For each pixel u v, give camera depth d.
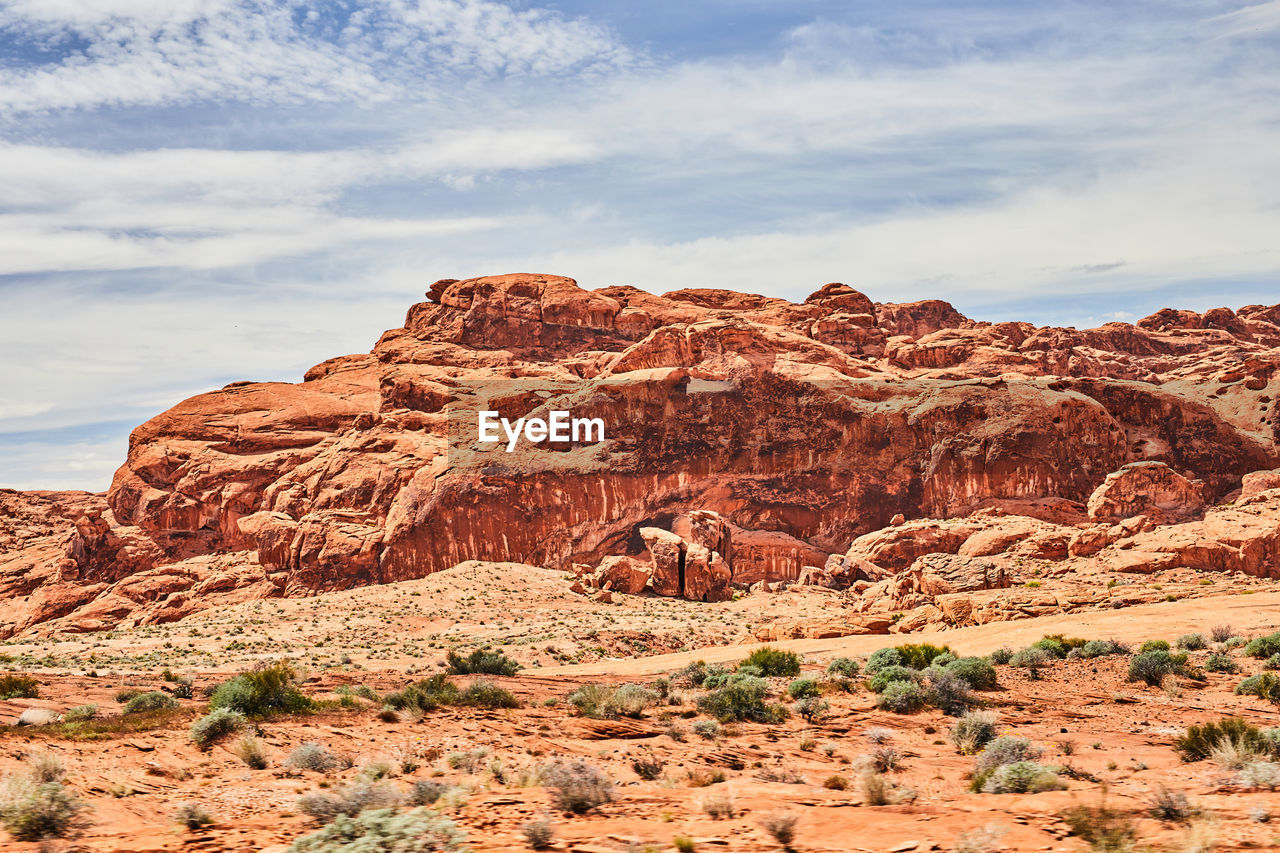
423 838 8.38
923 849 8.15
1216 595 57.44
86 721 19.94
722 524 111.00
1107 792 11.75
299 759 15.64
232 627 87.38
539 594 97.31
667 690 31.05
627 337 188.00
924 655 37.69
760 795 12.24
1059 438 123.62
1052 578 73.19
